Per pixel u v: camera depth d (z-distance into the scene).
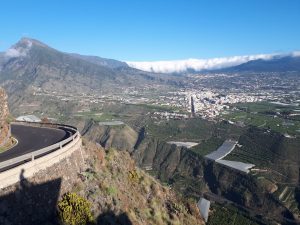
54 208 27.62
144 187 41.72
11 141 39.75
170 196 46.00
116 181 37.38
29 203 25.22
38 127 54.28
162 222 37.69
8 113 41.72
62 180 29.86
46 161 28.44
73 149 34.03
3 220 22.66
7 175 24.03
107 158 40.78
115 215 30.89
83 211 27.84
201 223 45.19
